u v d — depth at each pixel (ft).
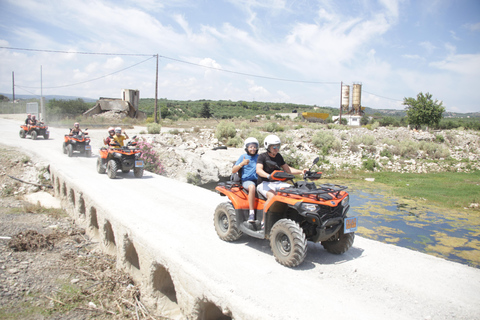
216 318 17.44
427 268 17.66
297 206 16.78
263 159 19.38
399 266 17.87
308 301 13.96
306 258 18.80
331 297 14.39
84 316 19.11
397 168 90.22
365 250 20.22
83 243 30.35
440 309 13.56
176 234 22.13
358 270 17.26
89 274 24.08
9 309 19.29
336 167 88.22
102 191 33.81
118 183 38.91
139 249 21.74
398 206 52.60
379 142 116.78
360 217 46.42
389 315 13.02
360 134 127.85
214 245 20.38
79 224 35.32
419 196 59.26
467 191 62.95
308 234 17.95
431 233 39.88
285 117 291.58
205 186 67.62
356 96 265.34
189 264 17.34
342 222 17.75
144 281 21.21
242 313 13.44
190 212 27.86
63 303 20.21
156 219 25.31
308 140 113.60
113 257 27.37
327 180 75.46
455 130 149.79
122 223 24.32
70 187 38.29
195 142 99.66
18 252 27.12
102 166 43.96
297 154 92.17
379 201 55.93
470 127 193.26
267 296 14.28
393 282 15.97
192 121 206.80
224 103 520.83
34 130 78.79
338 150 103.14
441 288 15.43
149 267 20.48
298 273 16.74
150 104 449.06
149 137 90.94
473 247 35.40
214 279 15.71
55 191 45.03
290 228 16.90
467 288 15.46
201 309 16.30
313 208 16.65
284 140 108.68
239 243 20.93
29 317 18.69
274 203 18.13
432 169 90.94
